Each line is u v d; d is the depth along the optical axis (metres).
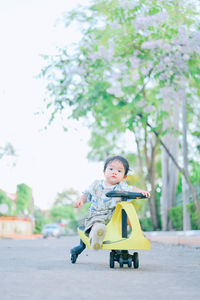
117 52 13.18
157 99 16.14
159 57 12.31
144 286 3.86
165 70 12.41
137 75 12.76
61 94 14.22
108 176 5.63
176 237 16.12
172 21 12.64
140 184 21.98
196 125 17.70
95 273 4.82
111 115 15.99
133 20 12.18
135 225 5.08
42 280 4.19
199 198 19.42
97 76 13.99
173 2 12.54
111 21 13.37
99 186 5.64
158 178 28.31
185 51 12.11
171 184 21.28
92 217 5.42
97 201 5.57
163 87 13.40
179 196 23.19
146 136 20.81
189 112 17.62
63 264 6.15
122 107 14.77
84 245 6.32
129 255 5.45
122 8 12.93
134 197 5.37
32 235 55.12
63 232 67.19
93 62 13.56
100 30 13.55
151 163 22.05
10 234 52.25
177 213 19.58
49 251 10.55
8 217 52.06
